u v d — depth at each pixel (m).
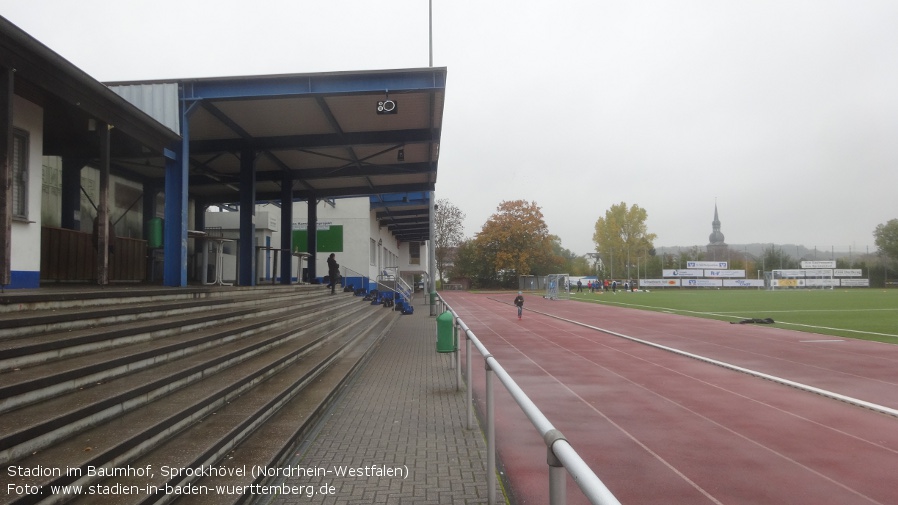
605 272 88.38
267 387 6.83
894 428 6.62
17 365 4.34
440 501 4.42
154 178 18.45
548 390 9.00
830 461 5.43
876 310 28.94
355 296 26.70
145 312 6.88
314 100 13.14
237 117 14.34
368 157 17.62
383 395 8.54
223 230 23.83
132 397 4.66
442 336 9.23
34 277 8.16
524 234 74.56
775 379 9.66
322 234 31.56
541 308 34.34
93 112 8.26
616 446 5.95
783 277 83.44
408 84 12.60
